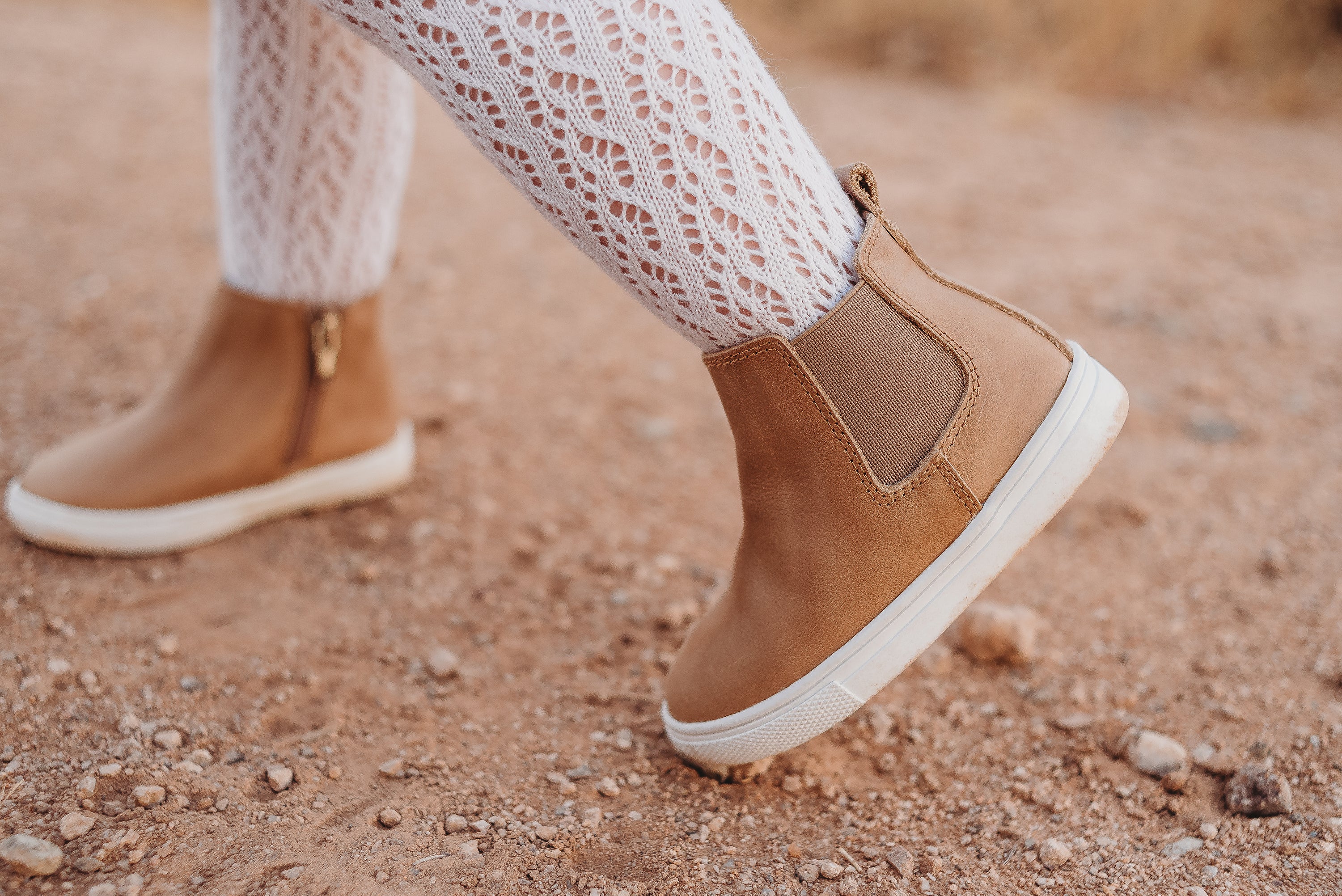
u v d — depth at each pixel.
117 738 1.07
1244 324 2.36
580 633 1.40
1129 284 2.57
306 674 1.23
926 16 4.71
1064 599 1.49
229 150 1.33
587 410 2.08
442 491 1.74
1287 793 1.04
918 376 0.99
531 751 1.14
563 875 0.94
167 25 4.96
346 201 1.39
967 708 1.26
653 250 0.90
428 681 1.26
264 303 1.42
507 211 3.13
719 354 0.98
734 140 0.87
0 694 1.11
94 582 1.36
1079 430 1.01
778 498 1.02
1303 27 4.61
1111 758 1.15
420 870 0.93
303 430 1.52
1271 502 1.71
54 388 1.87
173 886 0.88
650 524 1.70
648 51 0.83
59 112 3.47
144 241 2.61
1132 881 0.96
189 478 1.44
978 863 0.99
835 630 1.02
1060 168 3.48
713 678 1.06
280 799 1.01
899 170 3.40
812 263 0.94
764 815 1.06
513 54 0.82
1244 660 1.31
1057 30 4.66
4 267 2.37
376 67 1.31
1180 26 4.43
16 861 0.87
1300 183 3.32
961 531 1.02
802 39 4.93
